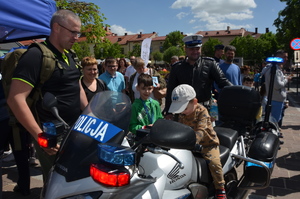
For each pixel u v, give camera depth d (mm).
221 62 5898
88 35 10828
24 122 2051
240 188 2754
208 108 3898
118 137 1544
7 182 3734
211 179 2416
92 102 1771
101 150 1288
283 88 5547
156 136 1473
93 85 4062
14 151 3283
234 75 5418
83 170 1463
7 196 3355
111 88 5145
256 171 2703
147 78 2914
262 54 64688
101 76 5207
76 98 2479
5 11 3025
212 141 2324
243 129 3193
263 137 2959
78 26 2332
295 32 25906
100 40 11227
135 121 2812
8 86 2852
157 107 3137
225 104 3264
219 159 2334
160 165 1818
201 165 2305
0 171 2947
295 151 5199
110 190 1384
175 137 1478
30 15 3268
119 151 1271
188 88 2244
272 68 3236
